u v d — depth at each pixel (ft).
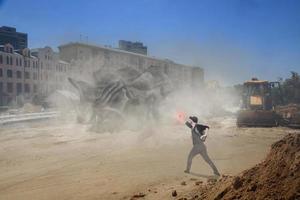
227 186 19.35
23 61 193.77
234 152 44.93
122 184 28.66
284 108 84.23
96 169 35.40
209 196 20.20
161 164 37.24
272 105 83.76
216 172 30.94
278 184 16.48
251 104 83.05
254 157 41.06
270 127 76.84
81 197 25.31
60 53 240.53
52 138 63.46
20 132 73.87
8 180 31.45
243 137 60.80
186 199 21.63
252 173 19.10
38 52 205.46
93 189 27.40
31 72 198.39
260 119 77.25
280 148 19.48
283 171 17.24
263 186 16.99
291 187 15.55
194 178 29.91
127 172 33.40
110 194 25.79
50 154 45.52
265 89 83.76
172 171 33.32
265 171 18.34
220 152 44.96
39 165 38.19
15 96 187.42
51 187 28.58
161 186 27.37
